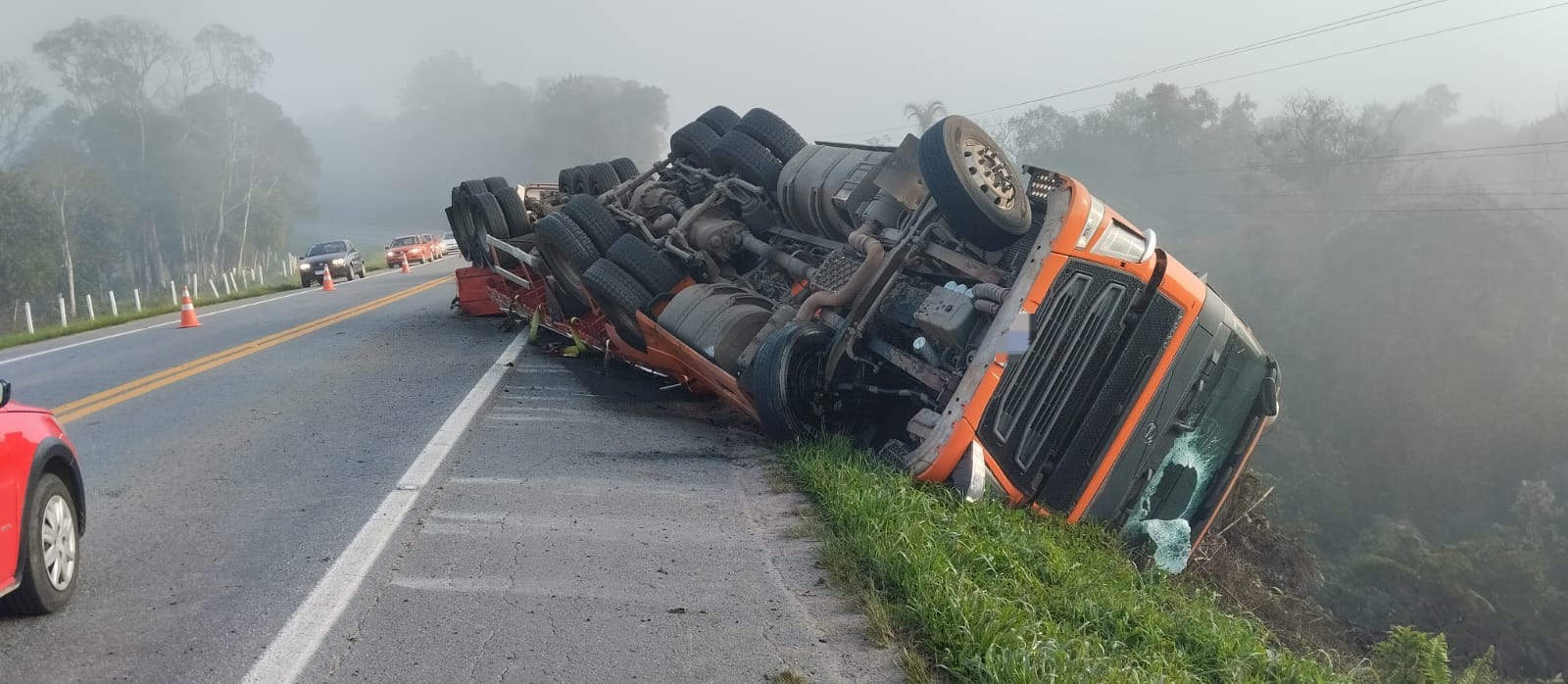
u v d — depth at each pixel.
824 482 7.27
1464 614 26.23
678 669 4.49
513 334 16.11
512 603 5.19
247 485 7.58
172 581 5.54
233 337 17.95
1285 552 14.53
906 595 5.31
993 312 7.88
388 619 4.93
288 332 17.88
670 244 11.29
